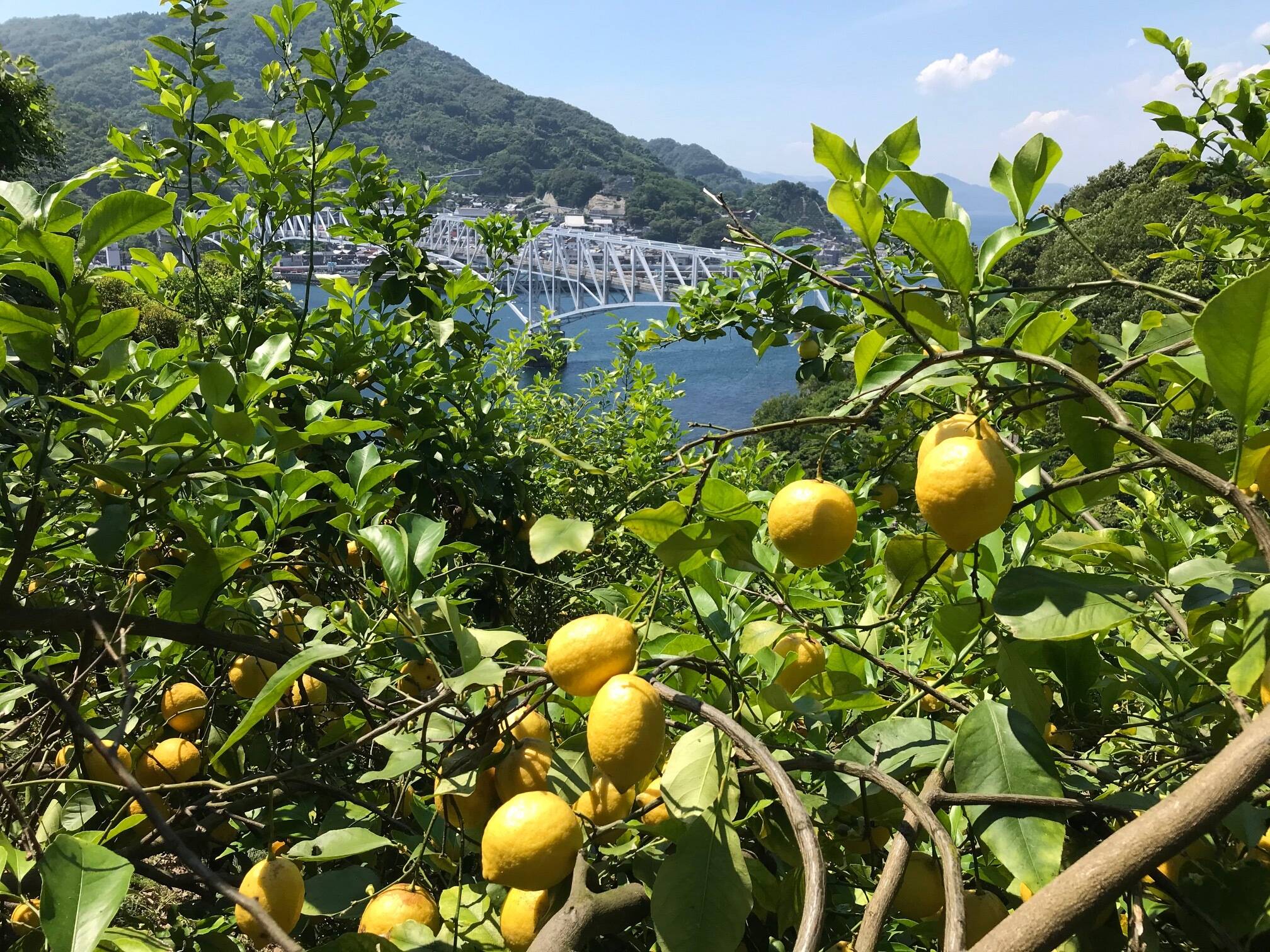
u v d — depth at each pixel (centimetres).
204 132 233
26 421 118
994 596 71
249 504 149
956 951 51
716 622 105
